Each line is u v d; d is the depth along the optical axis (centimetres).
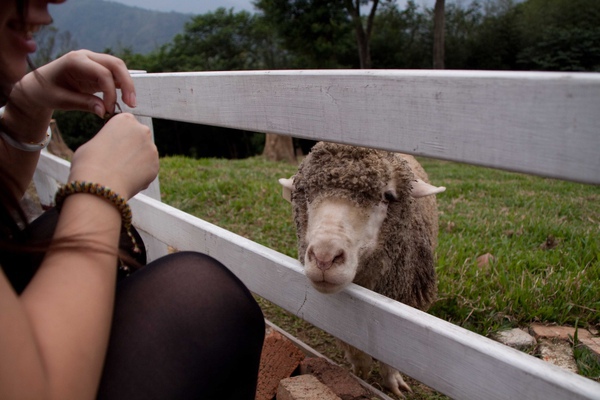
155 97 259
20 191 158
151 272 122
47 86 153
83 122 3334
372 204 211
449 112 129
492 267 363
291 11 3266
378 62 3919
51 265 94
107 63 156
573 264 375
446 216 556
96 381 90
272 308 342
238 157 4266
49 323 86
